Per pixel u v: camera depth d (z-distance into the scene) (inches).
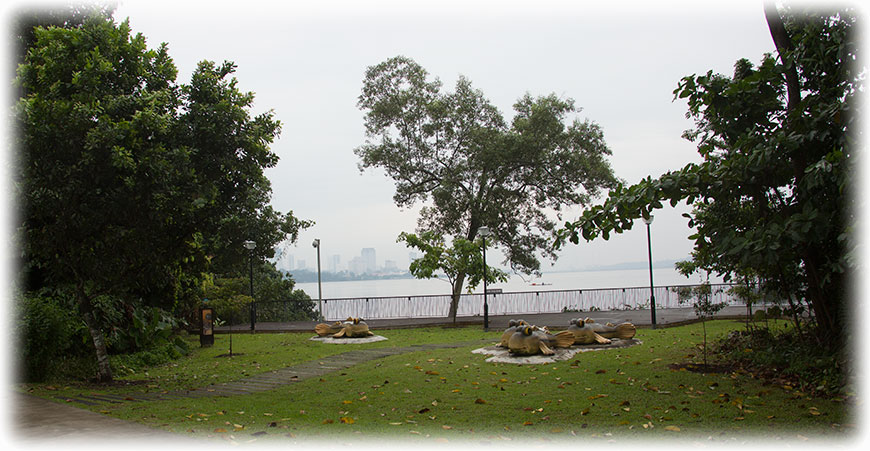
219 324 985.5
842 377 317.7
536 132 1035.9
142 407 316.2
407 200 1128.2
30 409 294.7
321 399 347.6
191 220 445.7
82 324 479.2
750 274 474.3
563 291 1111.6
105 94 394.6
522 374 415.5
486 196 1085.8
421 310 1115.9
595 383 365.1
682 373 380.8
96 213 381.7
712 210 437.1
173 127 411.5
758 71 404.8
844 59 345.4
